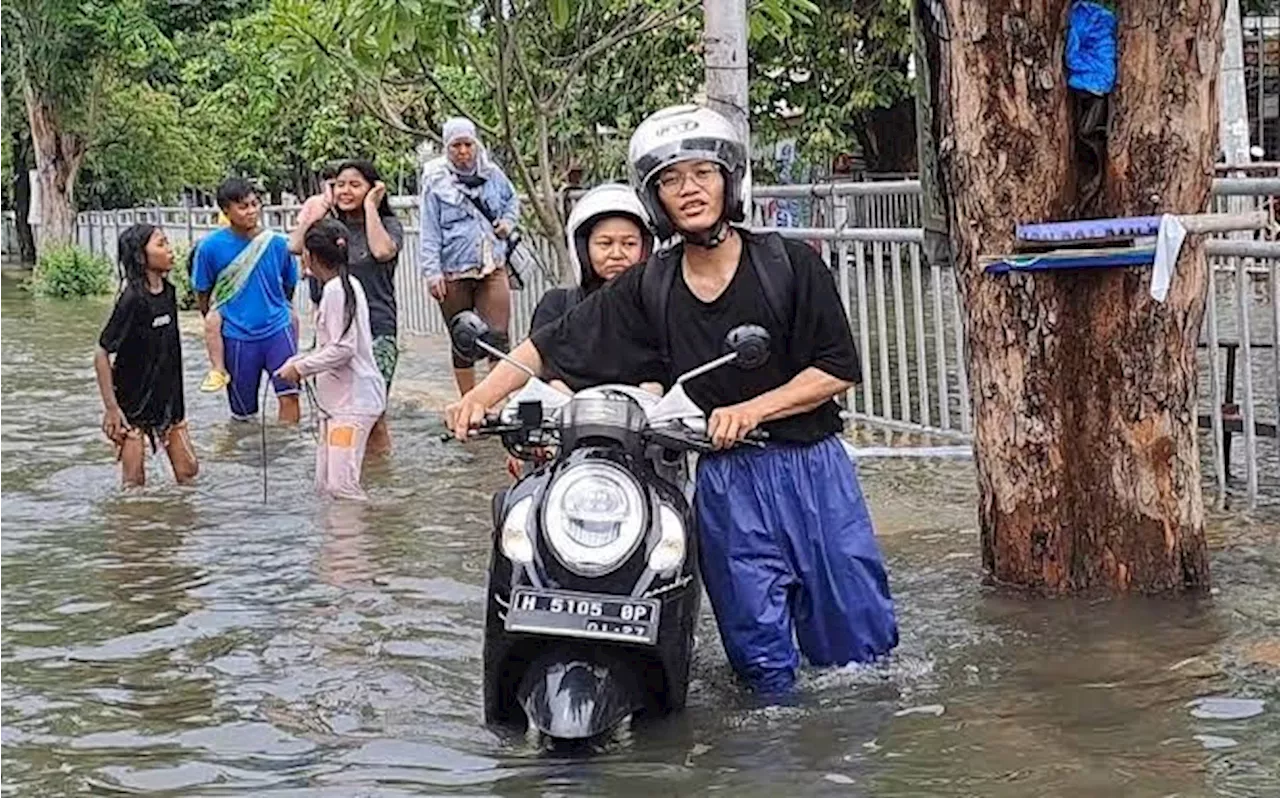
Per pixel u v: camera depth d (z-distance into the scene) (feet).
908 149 86.07
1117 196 20.66
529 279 46.34
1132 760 15.76
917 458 31.71
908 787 15.29
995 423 21.65
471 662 19.89
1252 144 95.09
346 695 18.75
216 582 24.38
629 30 38.04
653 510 16.47
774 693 17.97
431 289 37.65
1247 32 94.94
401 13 33.76
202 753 16.94
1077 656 18.99
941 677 18.40
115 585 24.39
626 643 16.11
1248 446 26.30
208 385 38.09
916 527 26.03
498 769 16.11
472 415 17.30
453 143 37.11
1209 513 25.82
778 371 17.93
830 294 17.83
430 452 35.27
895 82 74.90
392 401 43.24
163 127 125.70
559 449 16.99
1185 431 21.15
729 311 17.75
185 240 94.17
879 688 18.07
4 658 20.70
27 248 148.56
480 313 38.19
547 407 17.39
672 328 17.95
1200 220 20.17
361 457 31.12
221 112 103.81
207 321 40.11
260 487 32.01
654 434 16.81
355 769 16.26
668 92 58.59
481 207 37.55
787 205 40.91
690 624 16.81
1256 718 16.81
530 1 36.47
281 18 36.81
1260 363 37.63
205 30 122.42
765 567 17.94
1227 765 15.55
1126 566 21.24
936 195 22.58
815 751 16.29
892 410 35.14
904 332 33.88
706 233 17.42
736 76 27.20
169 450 32.73
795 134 76.43
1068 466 21.40
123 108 123.34
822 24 73.87
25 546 27.20
